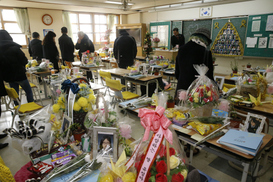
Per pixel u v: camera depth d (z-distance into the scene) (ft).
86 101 4.84
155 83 12.53
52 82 10.37
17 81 11.15
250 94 7.48
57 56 17.98
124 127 4.28
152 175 2.68
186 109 5.95
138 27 32.14
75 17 31.99
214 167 7.12
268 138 4.66
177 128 5.25
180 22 27.71
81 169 3.46
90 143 4.25
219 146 4.37
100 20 34.83
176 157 2.99
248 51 21.61
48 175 3.43
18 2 23.11
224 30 23.20
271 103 7.15
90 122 4.26
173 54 20.26
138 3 28.25
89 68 16.30
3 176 3.22
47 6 26.40
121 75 12.30
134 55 16.85
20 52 10.85
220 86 10.07
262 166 6.87
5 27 26.05
